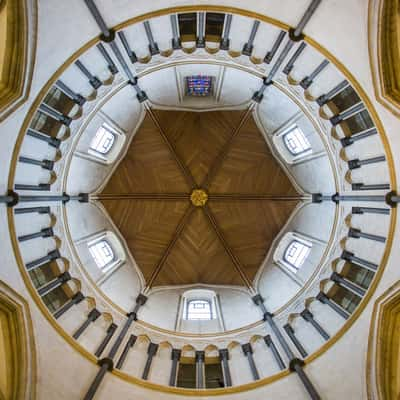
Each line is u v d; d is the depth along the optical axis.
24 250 10.82
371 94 9.82
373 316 10.27
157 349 12.52
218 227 17.05
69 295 12.27
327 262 13.09
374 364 9.99
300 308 12.95
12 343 9.63
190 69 13.84
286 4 9.79
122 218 16.59
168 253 16.75
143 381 11.01
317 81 11.67
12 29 8.43
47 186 11.91
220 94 15.63
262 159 16.72
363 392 9.95
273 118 15.40
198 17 11.09
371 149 11.14
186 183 17.20
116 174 16.44
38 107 9.90
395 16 8.68
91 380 10.55
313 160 14.40
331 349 10.88
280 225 16.52
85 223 14.74
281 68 12.12
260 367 11.77
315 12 9.62
